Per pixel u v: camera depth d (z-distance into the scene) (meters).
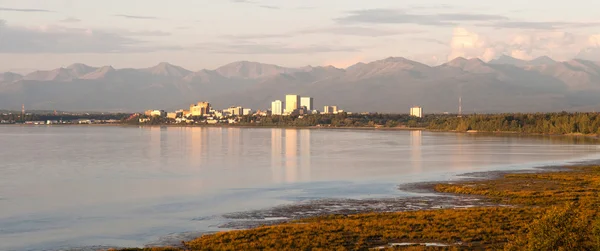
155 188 128.88
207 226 86.38
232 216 94.06
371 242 72.31
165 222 89.75
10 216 95.31
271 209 100.12
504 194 111.88
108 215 95.94
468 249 68.44
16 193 121.06
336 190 124.06
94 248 74.12
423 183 135.25
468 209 92.81
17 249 74.06
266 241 71.81
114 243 76.50
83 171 165.12
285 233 76.44
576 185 126.25
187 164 188.62
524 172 161.12
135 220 91.44
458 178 146.00
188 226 86.56
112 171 165.38
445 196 112.50
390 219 85.75
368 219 86.38
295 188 128.12
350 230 78.00
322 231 77.38
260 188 128.50
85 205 106.00
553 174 149.75
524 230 76.44
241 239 74.12
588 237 57.88
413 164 188.62
